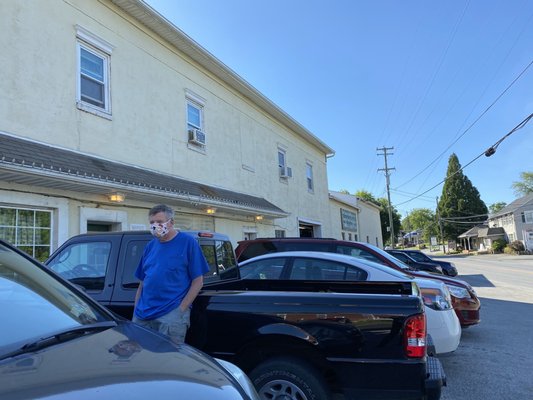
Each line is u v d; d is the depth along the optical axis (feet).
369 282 17.38
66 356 6.79
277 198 65.00
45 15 29.45
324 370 12.44
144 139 37.68
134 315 13.33
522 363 21.91
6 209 25.76
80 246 16.63
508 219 215.51
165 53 41.60
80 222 29.86
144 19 38.22
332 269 20.76
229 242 19.85
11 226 25.91
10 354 6.82
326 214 88.79
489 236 222.28
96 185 27.84
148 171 37.06
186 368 6.97
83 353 6.98
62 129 29.86
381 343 11.91
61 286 9.86
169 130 41.04
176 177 40.98
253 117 59.41
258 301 13.15
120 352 7.19
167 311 12.73
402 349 11.78
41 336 7.70
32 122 27.78
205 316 13.50
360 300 12.37
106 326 8.75
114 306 15.28
